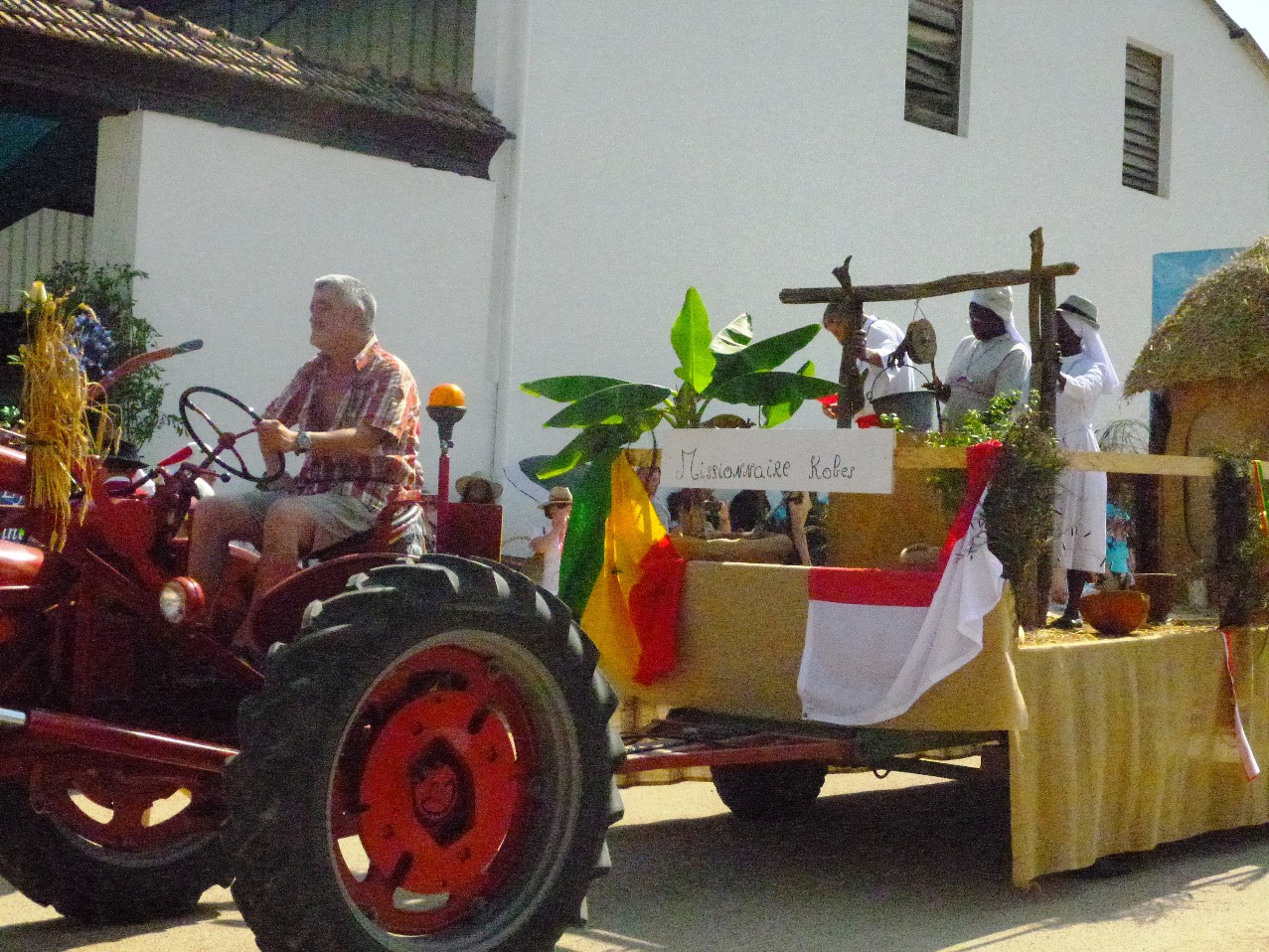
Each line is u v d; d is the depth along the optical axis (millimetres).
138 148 8352
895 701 4121
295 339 9008
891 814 5629
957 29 13180
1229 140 15672
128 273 8227
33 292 3303
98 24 8211
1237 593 5156
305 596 3488
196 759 3207
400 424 3852
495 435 10016
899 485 5172
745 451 4562
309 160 9062
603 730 3434
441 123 9414
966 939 3867
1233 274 6453
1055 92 13789
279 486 4051
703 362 6000
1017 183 13445
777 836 5191
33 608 3416
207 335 8625
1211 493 5246
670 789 6105
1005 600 4129
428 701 3250
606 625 4906
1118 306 14414
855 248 12156
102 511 3480
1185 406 6535
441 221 9703
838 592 4355
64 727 3029
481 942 3193
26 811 3828
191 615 3291
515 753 3426
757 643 4578
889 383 6348
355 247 9289
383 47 11602
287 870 2871
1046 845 4289
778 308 11633
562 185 10297
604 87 10516
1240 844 5312
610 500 4984
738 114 11320
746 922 4027
